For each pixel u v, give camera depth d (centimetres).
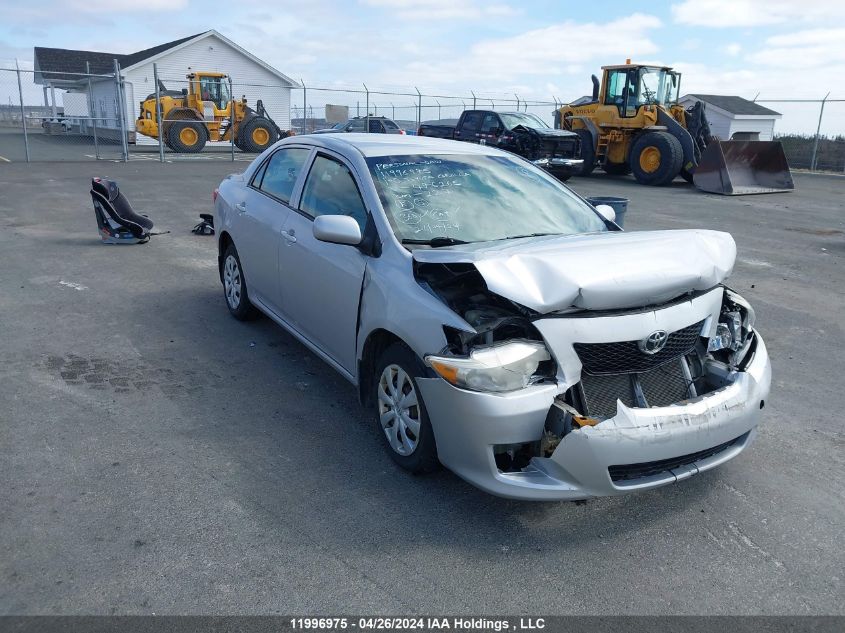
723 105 3638
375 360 374
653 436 290
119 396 431
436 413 311
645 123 1925
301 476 347
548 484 290
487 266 300
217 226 593
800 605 268
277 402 432
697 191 1770
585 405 301
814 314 668
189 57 3634
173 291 670
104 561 278
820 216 1340
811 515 329
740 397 319
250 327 570
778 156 1780
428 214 384
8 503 314
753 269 856
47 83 3956
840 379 503
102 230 870
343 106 2920
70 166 1895
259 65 3812
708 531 314
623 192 1723
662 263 316
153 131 2612
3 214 1062
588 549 299
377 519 314
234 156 2520
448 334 311
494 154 470
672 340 316
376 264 360
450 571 282
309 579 273
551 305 291
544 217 414
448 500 331
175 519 308
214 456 364
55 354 497
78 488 329
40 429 385
